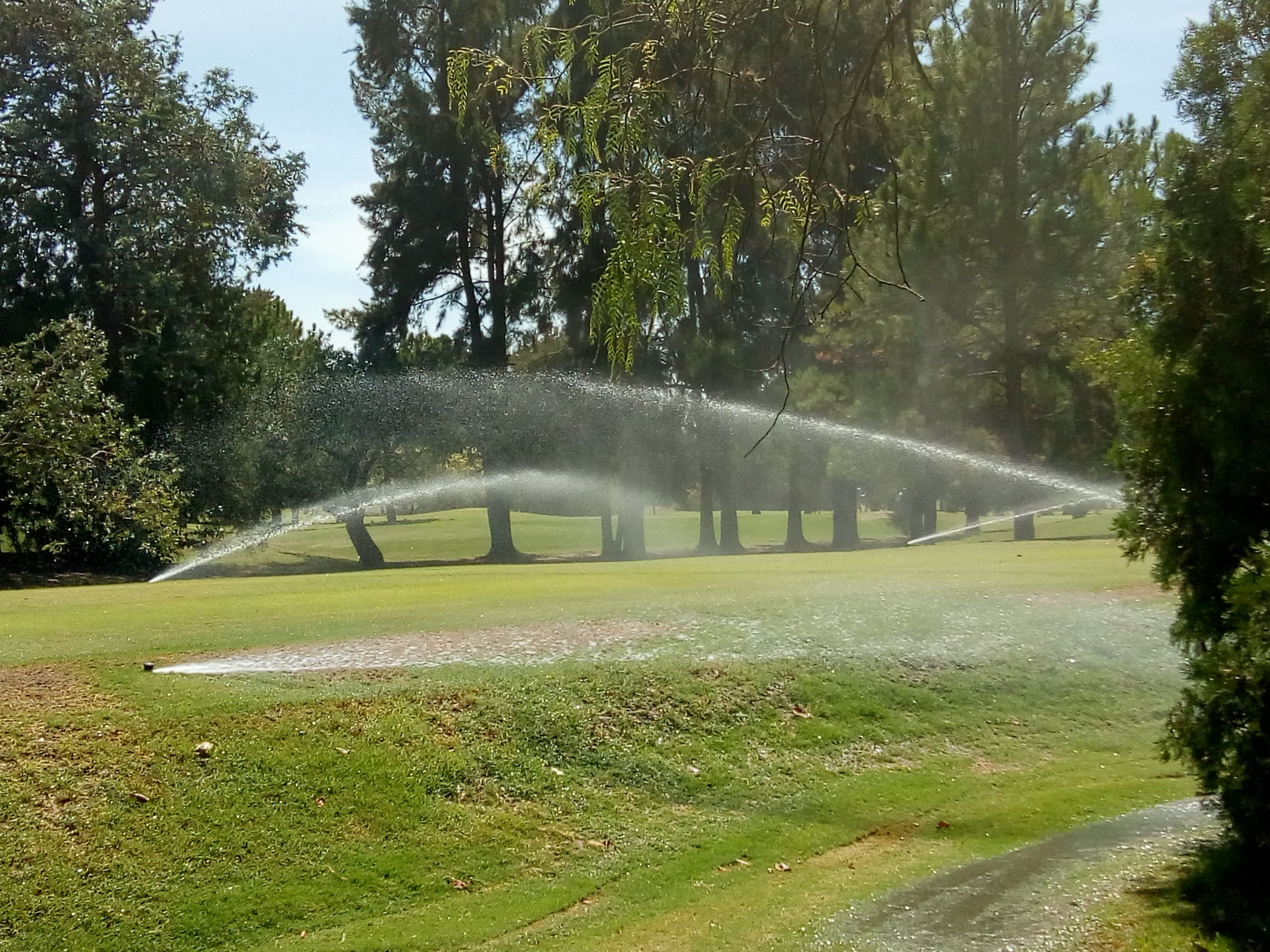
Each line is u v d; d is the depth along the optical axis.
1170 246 7.37
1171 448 7.36
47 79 29.78
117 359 30.70
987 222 22.91
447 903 7.34
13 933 6.54
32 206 29.36
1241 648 6.58
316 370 37.69
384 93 38.19
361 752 8.68
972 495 32.72
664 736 9.93
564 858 8.06
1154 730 11.34
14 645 10.93
